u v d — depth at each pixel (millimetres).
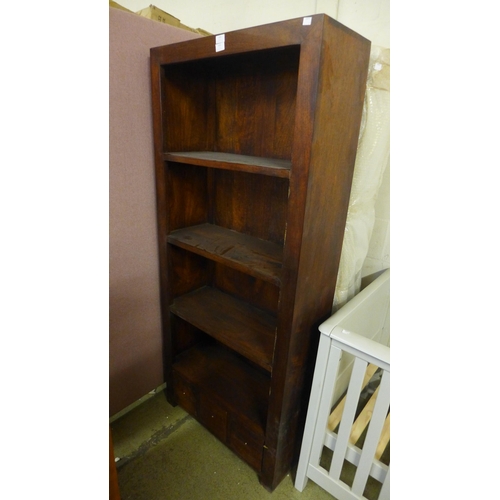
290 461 1300
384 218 1425
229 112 1271
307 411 1141
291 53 937
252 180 1291
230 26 1841
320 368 1045
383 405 936
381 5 1269
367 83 981
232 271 1507
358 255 1229
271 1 1615
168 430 1484
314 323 1108
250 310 1437
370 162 1080
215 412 1365
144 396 1647
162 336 1551
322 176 873
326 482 1166
